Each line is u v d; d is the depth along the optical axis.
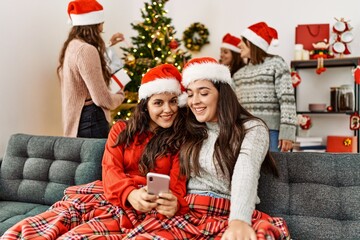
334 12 3.85
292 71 3.68
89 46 2.41
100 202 1.60
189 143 1.61
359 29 3.77
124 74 2.70
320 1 3.90
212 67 1.56
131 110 3.53
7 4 2.91
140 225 1.37
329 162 1.66
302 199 1.64
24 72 3.08
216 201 1.49
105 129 2.59
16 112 3.01
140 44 3.73
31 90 3.16
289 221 1.62
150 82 1.67
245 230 1.19
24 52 3.08
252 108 2.86
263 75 2.81
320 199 1.61
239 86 2.98
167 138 1.67
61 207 1.58
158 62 3.50
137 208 1.43
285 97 2.74
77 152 2.19
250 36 2.88
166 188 1.37
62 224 1.45
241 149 1.47
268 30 2.91
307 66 3.68
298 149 3.61
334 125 3.89
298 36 3.81
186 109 1.72
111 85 2.65
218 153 1.51
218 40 4.34
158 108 1.67
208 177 1.56
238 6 4.23
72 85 2.47
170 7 4.50
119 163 1.67
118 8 4.16
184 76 1.60
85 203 1.60
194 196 1.52
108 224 1.44
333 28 3.71
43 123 3.29
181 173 1.59
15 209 2.07
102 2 3.95
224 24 4.31
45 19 3.29
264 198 1.68
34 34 3.18
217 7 4.33
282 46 4.05
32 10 3.15
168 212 1.39
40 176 2.23
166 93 1.66
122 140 1.69
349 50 3.75
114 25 4.12
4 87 2.90
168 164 1.67
